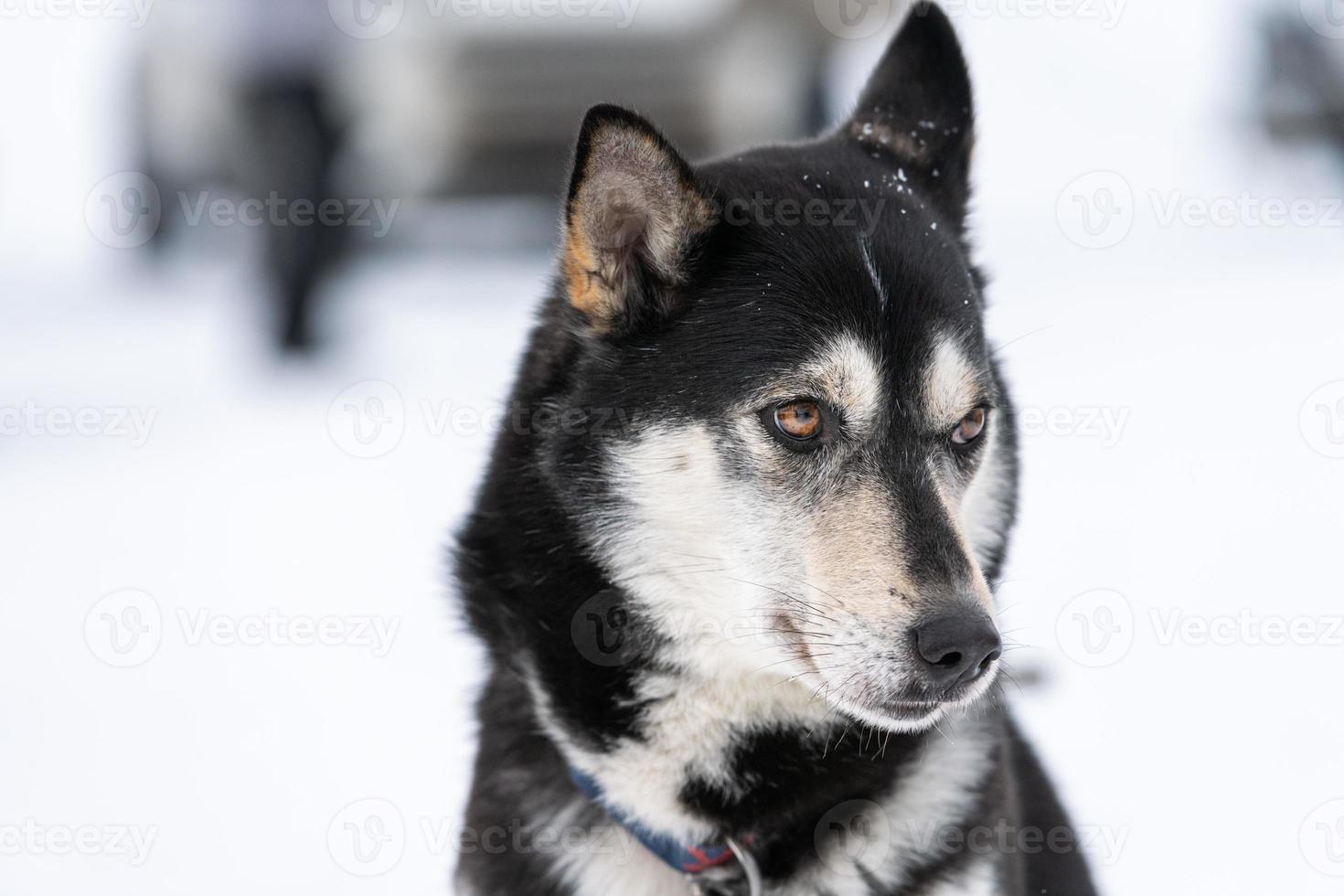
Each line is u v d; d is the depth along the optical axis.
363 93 14.39
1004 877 4.89
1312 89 21.02
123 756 7.30
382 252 18.06
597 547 4.93
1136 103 32.28
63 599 9.40
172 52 16.86
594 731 4.91
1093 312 15.91
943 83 5.63
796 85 15.29
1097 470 11.29
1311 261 17.75
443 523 10.33
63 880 6.11
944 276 5.04
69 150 30.72
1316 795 6.57
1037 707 7.64
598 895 4.97
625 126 4.85
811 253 4.93
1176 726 7.35
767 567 4.80
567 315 5.13
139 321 17.59
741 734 4.93
